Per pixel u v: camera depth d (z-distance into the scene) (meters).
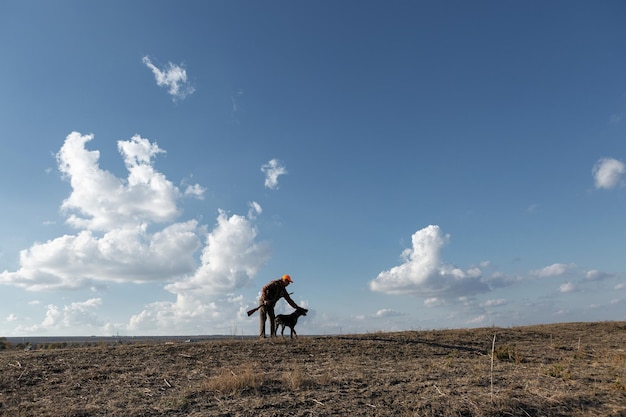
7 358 12.34
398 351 14.84
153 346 14.69
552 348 16.42
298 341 15.88
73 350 13.96
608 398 9.84
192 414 8.31
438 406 9.00
